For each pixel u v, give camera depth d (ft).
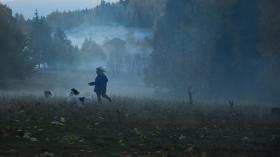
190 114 57.72
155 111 59.21
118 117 48.57
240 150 31.42
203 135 38.01
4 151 26.55
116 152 28.53
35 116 45.50
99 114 50.96
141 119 47.52
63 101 69.36
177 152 29.58
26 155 25.75
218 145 32.83
